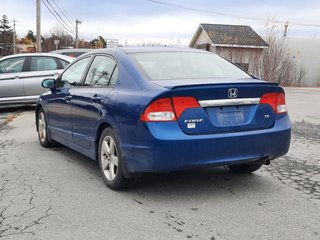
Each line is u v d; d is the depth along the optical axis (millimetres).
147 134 4336
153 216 4234
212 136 4445
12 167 6090
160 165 4328
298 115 12469
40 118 7594
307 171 5992
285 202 4676
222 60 5785
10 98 12180
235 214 4305
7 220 4113
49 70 12539
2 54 76562
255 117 4746
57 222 4070
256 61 32438
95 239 3707
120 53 5383
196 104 4438
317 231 3910
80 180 5449
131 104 4562
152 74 4910
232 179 5531
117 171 4859
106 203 4594
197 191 5023
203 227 3973
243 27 39250
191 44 42344
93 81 5707
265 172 5906
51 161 6473
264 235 3809
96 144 5387
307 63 38469
